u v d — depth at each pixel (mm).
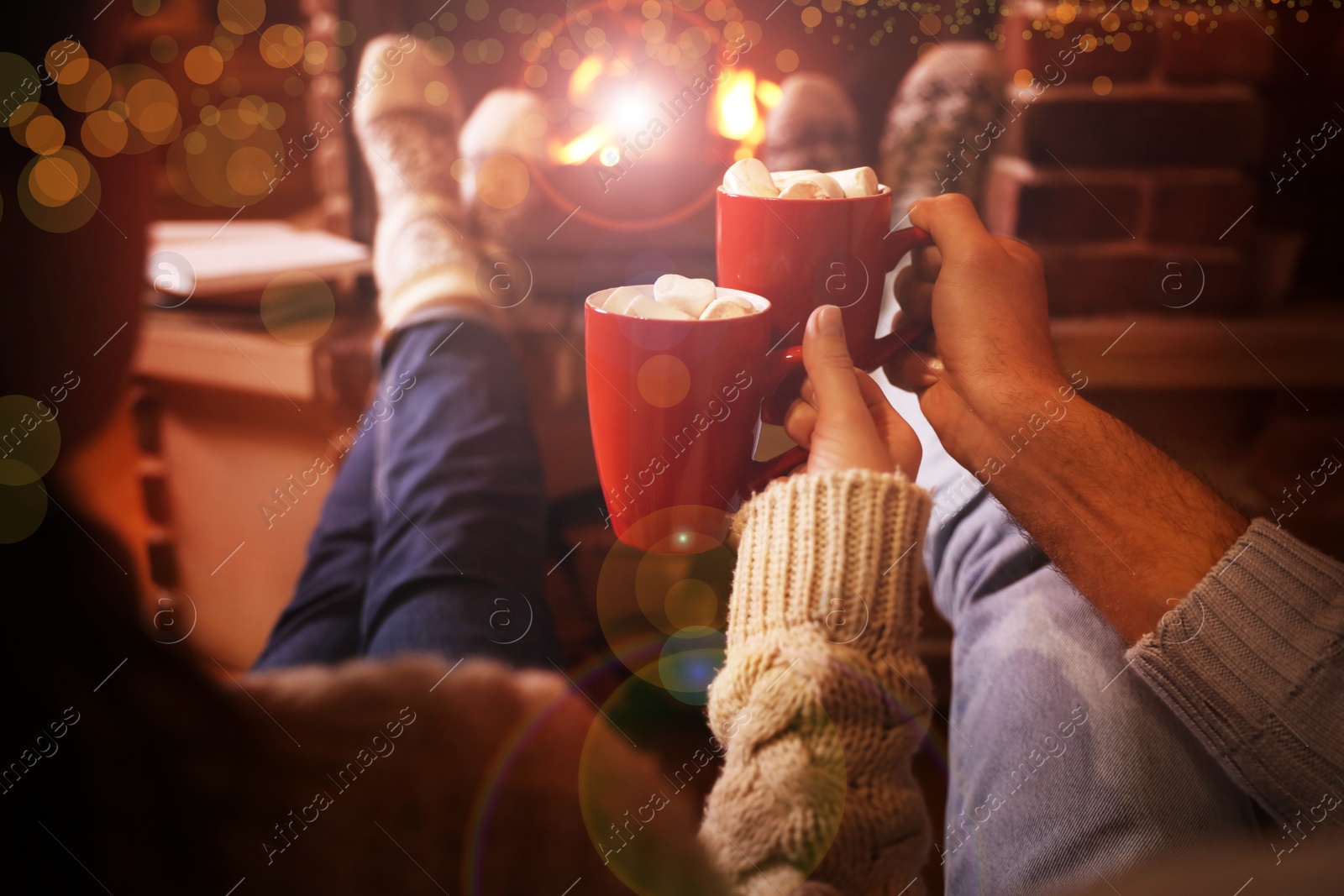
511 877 402
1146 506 530
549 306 1023
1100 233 1051
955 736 660
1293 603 489
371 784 398
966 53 1021
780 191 529
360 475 800
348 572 726
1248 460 1116
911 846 440
